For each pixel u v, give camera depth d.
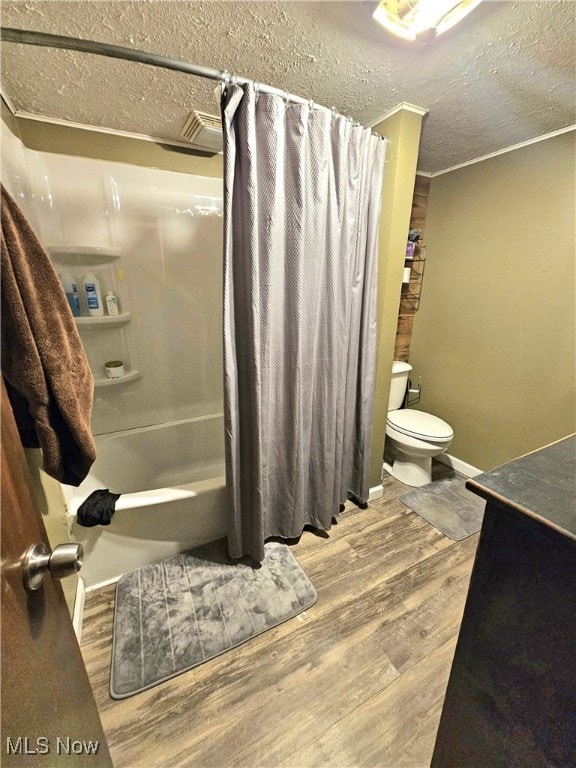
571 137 1.66
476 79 1.28
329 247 1.41
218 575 1.51
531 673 0.60
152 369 2.11
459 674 0.73
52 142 1.61
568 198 1.71
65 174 1.66
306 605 1.38
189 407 2.27
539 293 1.88
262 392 1.37
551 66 1.19
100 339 1.94
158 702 1.06
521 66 1.20
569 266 1.75
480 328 2.20
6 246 0.68
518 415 2.06
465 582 1.51
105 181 1.75
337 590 1.46
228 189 1.14
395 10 0.94
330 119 1.27
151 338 2.06
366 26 1.00
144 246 1.92
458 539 1.77
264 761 0.93
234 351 1.31
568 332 1.79
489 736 0.68
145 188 1.83
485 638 0.67
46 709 0.49
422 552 1.68
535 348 1.93
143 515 1.46
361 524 1.88
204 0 0.90
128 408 2.09
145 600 1.38
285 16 0.96
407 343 2.69
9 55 1.09
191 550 1.64
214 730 0.99
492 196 2.03
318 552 1.67
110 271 1.88
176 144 1.85
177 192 1.91
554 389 1.88
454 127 1.70
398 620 1.33
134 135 1.75
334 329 1.50
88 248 1.75
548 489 0.61
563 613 0.54
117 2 0.90
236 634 1.26
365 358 1.73
